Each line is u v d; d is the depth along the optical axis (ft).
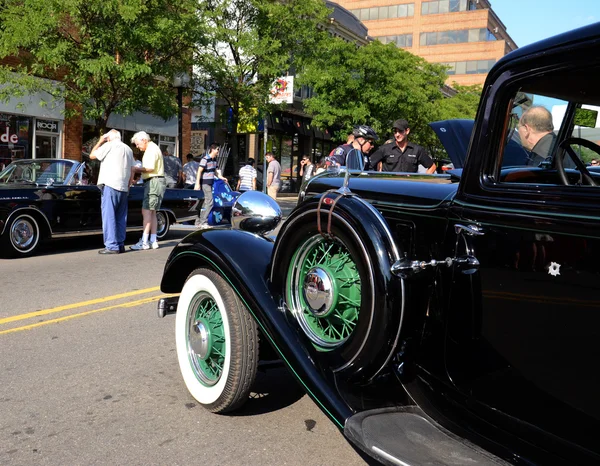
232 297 9.55
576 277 5.96
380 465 7.45
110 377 11.82
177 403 10.62
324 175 11.43
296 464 8.52
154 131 68.85
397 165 22.39
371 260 7.69
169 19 41.63
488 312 7.02
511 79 6.93
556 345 6.20
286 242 9.07
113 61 39.60
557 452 6.41
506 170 7.43
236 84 53.62
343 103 70.69
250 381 9.54
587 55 6.11
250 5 53.16
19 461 8.43
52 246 30.42
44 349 13.51
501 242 6.81
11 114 52.42
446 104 88.02
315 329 8.96
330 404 7.64
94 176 53.11
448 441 7.02
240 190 46.68
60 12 38.81
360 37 106.52
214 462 8.52
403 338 7.93
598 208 5.82
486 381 7.13
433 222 7.97
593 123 7.85
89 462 8.43
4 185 26.43
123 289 20.07
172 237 34.91
